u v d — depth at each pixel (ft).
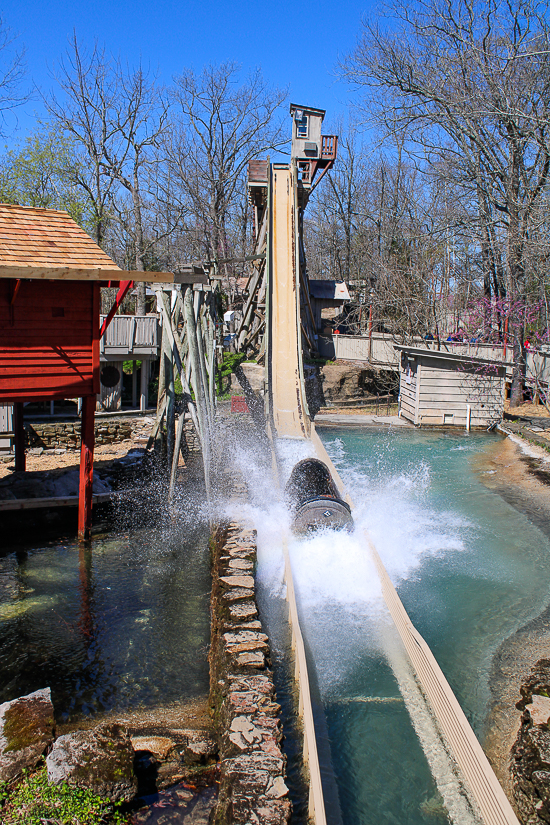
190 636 30.71
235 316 117.91
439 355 75.82
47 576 37.27
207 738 22.11
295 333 83.87
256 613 28.37
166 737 22.13
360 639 28.53
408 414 82.84
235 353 101.96
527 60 80.74
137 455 58.44
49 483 46.93
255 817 16.60
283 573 34.99
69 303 39.22
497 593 33.14
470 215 103.71
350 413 88.74
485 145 86.33
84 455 41.60
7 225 38.60
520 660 26.55
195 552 41.06
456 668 26.16
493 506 47.57
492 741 21.48
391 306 115.65
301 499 41.09
